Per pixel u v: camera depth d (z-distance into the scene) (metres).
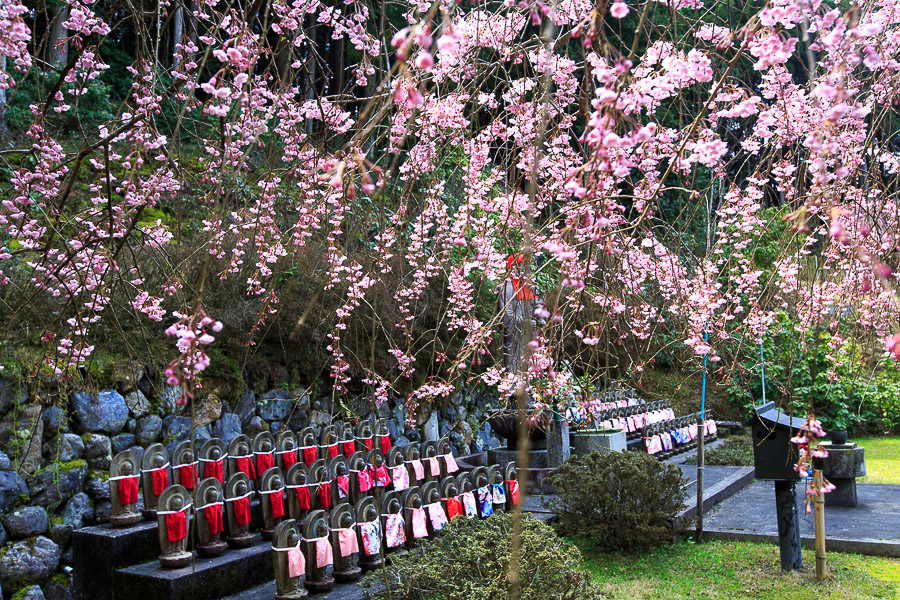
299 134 3.33
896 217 2.90
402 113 3.05
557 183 3.22
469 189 3.43
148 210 5.74
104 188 3.31
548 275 3.87
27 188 2.99
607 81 1.70
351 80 3.59
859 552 4.93
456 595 3.00
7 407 4.52
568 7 2.84
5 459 4.40
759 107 2.76
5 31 2.41
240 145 3.21
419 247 3.69
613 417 8.03
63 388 4.34
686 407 10.48
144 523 4.46
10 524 4.36
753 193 3.00
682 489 5.24
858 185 3.59
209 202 3.27
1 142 6.00
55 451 4.73
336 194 3.01
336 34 3.32
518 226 3.28
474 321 3.90
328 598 3.85
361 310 6.19
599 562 4.83
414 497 4.63
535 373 3.21
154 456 4.57
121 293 4.56
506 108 3.29
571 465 5.18
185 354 1.57
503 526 3.53
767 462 4.41
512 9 3.17
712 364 4.86
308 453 5.31
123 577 4.00
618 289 3.20
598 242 2.55
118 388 5.23
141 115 2.58
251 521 4.91
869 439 10.95
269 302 3.62
